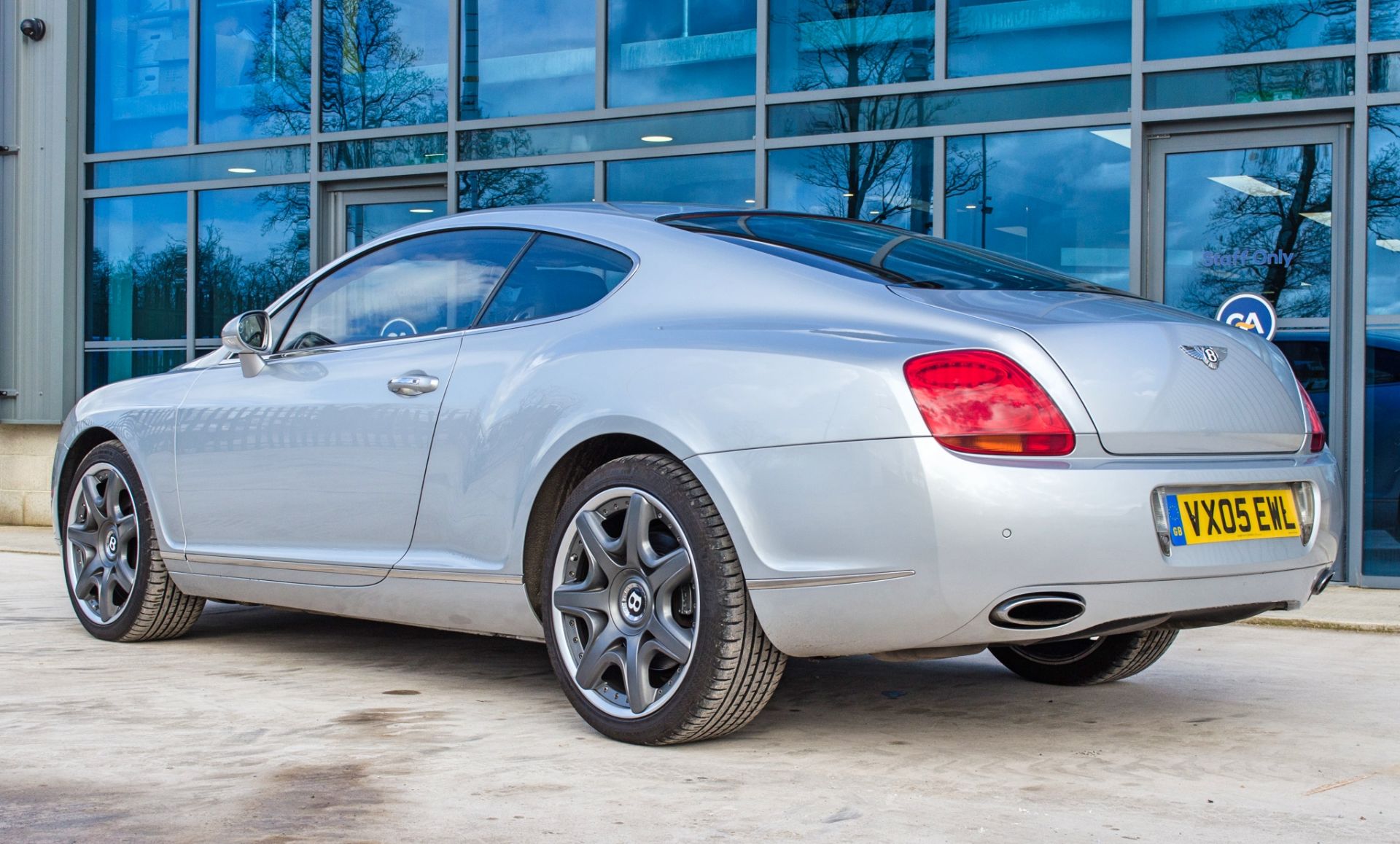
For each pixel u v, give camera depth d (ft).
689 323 10.79
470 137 29.96
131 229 34.37
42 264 34.71
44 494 32.30
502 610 11.61
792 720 11.62
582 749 10.43
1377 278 22.38
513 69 29.68
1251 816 8.84
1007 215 24.88
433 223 13.55
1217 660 15.17
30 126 34.78
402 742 10.65
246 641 15.75
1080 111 24.30
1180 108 23.54
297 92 32.55
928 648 9.69
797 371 9.77
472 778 9.53
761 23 26.81
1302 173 23.07
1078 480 9.13
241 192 33.06
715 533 10.00
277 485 13.57
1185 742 10.97
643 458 10.53
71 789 9.18
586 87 28.89
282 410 13.60
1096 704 12.50
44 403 34.68
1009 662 13.76
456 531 11.89
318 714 11.69
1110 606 9.26
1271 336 22.75
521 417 11.37
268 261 32.71
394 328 13.24
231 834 8.20
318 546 13.20
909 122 25.67
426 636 16.21
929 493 9.07
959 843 8.17
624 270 11.57
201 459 14.39
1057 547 9.02
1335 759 10.43
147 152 34.01
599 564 10.76
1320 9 22.77
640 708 10.44
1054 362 9.39
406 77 31.09
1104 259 24.14
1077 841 8.24
